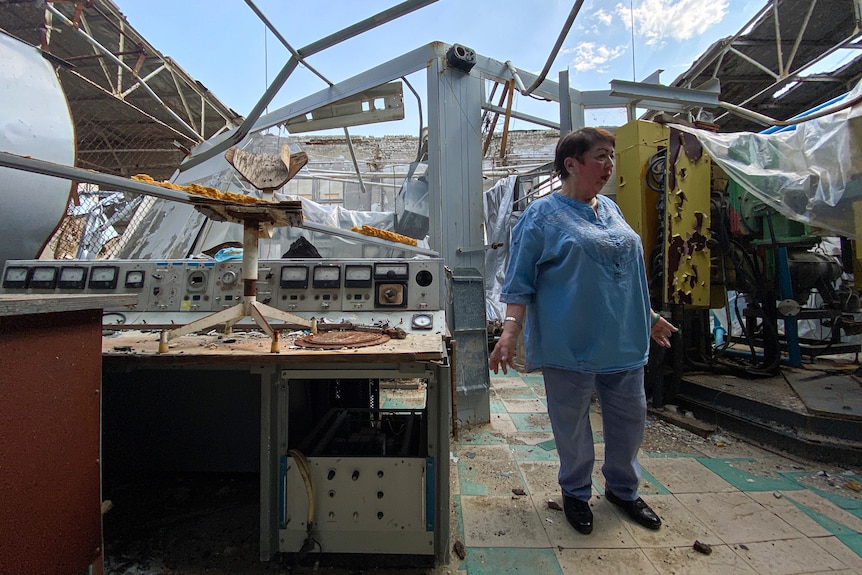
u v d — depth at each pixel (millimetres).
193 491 1659
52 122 1900
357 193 6605
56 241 2852
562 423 1354
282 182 1381
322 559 1222
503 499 1576
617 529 1375
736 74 4352
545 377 1381
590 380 1310
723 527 1376
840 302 2865
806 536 1323
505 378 3541
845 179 1950
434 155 2510
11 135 1734
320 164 7000
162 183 1211
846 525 1377
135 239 3232
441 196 2494
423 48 2588
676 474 1750
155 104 4633
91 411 868
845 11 3479
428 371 1146
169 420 1681
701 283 2396
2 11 3174
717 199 2609
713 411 2312
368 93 3244
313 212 4410
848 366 2896
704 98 2973
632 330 1295
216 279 1559
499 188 5344
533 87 2674
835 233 2156
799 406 2012
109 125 4812
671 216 2338
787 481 1680
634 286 1293
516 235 1396
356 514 1188
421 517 1180
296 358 1033
